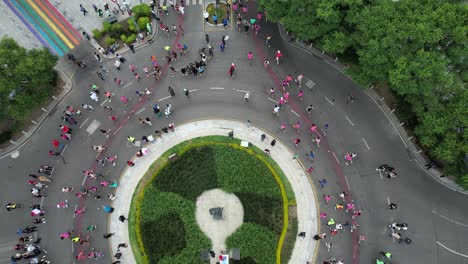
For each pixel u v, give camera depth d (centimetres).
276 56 6069
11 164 5506
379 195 5275
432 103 4628
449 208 5219
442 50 4709
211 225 5016
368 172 5394
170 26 6322
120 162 5466
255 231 4956
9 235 5159
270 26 6300
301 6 5138
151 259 4884
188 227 4991
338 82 5928
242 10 6400
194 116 5722
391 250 5012
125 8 6412
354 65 5856
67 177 5419
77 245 5066
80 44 6191
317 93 5853
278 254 4894
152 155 5466
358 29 4988
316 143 5534
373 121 5681
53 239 5103
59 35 6253
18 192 5362
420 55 4469
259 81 5938
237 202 5128
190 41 6212
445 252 5009
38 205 5206
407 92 4662
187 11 6419
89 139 5616
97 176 5388
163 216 5053
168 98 5841
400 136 5591
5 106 5034
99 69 6028
